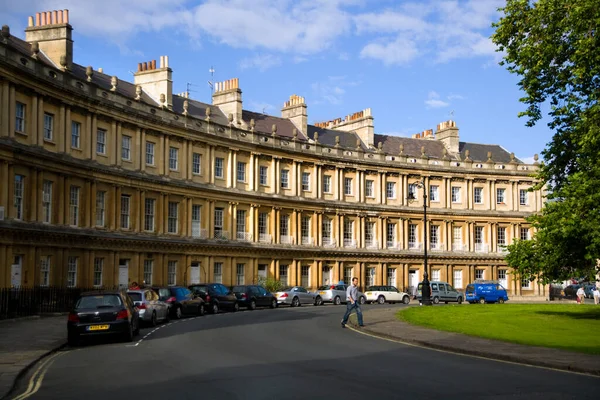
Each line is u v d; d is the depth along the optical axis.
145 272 54.97
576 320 36.12
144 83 59.41
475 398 14.58
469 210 83.50
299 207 71.62
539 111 35.34
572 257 33.94
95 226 49.16
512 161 86.31
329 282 74.25
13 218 40.75
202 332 30.55
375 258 77.81
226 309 47.69
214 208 62.91
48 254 44.22
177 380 17.08
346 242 76.19
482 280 73.00
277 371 18.52
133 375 18.05
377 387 15.95
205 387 16.00
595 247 31.05
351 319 38.09
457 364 20.12
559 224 31.95
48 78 43.94
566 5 32.78
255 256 66.56
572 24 32.25
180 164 59.22
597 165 30.89
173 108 61.44
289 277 70.62
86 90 48.31
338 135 80.50
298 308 51.97
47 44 48.00
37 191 43.22
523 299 81.69
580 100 32.91
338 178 75.81
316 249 72.62
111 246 50.69
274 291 64.81
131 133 53.78
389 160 79.75
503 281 85.06
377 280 78.06
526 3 34.56
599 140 29.98
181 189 58.81
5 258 39.97
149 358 21.50
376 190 78.94
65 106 46.19
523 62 34.50
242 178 66.50
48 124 45.09
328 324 35.44
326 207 74.25
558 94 34.56
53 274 44.66
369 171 78.38
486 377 17.55
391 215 79.38
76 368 19.61
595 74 32.03
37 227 42.69
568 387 16.05
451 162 83.69
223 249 63.03
